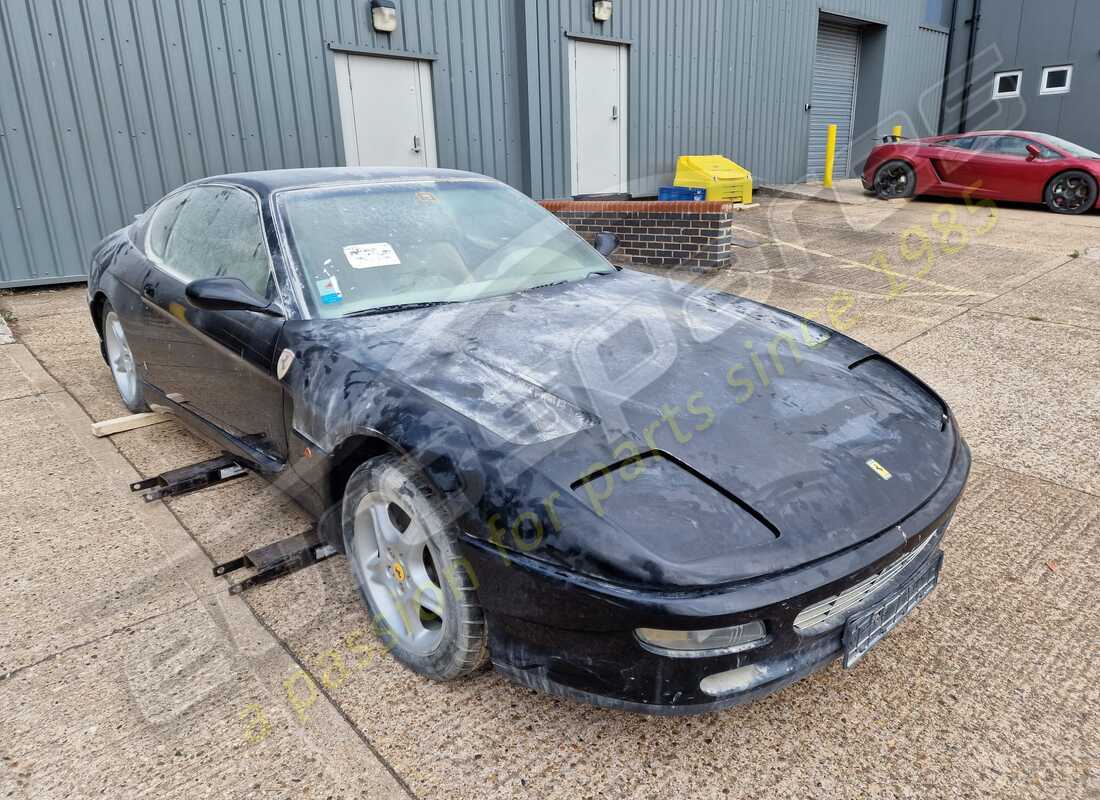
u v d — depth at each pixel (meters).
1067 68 15.04
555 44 9.94
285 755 1.79
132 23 6.67
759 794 1.69
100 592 2.43
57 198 6.55
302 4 7.65
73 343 5.22
